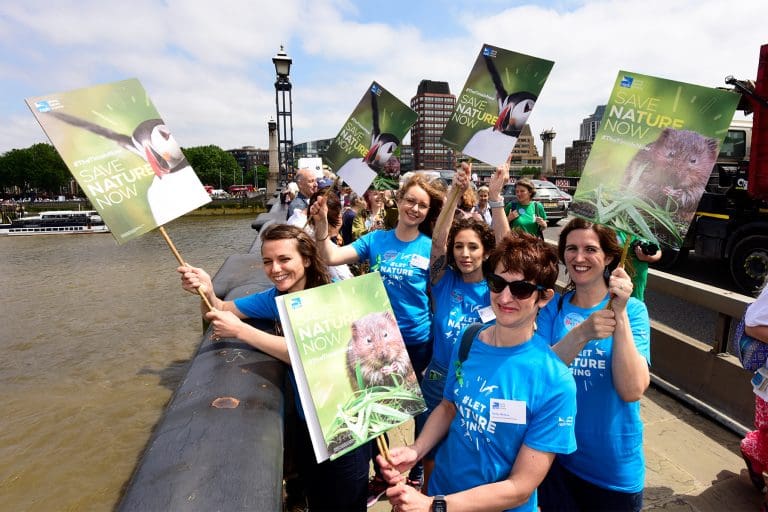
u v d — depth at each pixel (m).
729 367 3.51
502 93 2.92
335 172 3.70
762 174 6.28
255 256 4.83
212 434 1.51
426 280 2.80
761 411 2.43
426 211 2.81
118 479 3.15
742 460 3.06
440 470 1.70
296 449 2.35
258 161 189.38
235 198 39.94
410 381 1.82
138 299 7.82
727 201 7.54
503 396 1.50
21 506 2.88
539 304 1.54
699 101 1.75
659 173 1.80
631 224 1.81
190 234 20.28
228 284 3.70
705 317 6.07
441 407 1.82
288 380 2.28
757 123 6.21
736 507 2.61
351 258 3.14
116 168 1.92
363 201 7.64
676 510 2.60
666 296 7.22
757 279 6.93
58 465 3.29
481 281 2.53
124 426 3.81
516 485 1.42
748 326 2.29
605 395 1.83
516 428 1.48
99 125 1.89
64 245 17.52
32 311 7.09
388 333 1.83
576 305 2.06
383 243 2.99
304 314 1.70
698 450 3.18
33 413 3.97
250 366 2.01
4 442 3.56
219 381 1.87
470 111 3.02
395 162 3.55
